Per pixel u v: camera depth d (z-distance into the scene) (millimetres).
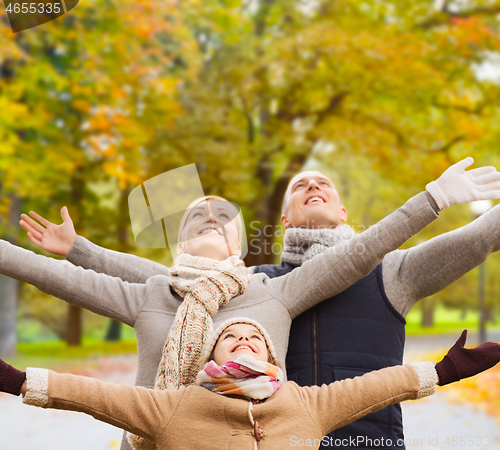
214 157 8570
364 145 9266
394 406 2521
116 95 8500
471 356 2031
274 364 2162
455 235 2525
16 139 8531
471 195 2312
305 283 2445
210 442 1896
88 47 8406
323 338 2568
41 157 8617
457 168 2381
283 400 1981
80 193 9906
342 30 8914
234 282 2428
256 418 1940
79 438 5766
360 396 1980
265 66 8914
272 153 9062
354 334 2570
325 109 9477
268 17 9805
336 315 2602
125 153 8500
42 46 8578
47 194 8961
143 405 1944
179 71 8984
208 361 2135
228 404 1942
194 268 2502
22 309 24750
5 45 7871
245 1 10039
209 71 8992
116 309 2445
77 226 9820
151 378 2320
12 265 2400
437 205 2320
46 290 2434
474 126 9266
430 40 9062
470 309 30594
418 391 1998
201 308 2314
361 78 8992
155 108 8594
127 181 8656
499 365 8641
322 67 9242
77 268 2520
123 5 8477
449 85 9203
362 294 2641
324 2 9266
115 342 20234
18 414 6949
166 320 2410
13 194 10016
